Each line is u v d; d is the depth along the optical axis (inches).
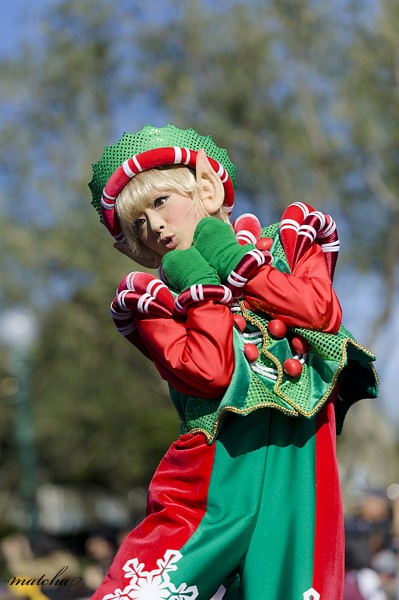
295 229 136.7
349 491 694.5
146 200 135.9
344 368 137.0
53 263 780.0
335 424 136.6
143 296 129.6
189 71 729.0
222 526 121.6
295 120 713.0
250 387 124.7
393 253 723.4
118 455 1307.8
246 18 715.4
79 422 1234.6
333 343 126.5
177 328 128.5
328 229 139.0
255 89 715.4
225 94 711.7
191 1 723.4
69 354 989.8
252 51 710.5
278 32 713.0
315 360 128.7
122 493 1519.4
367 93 690.2
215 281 128.5
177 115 719.7
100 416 1202.0
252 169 701.9
